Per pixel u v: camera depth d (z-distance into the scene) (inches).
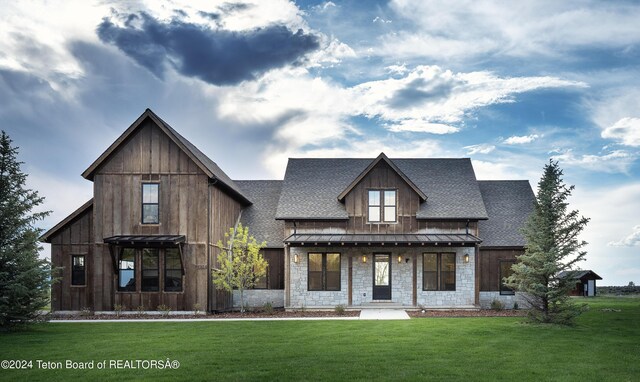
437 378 464.4
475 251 1080.2
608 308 1088.8
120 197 1037.8
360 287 1080.2
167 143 1039.0
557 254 767.1
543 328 748.6
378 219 1111.0
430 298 1074.1
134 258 1024.9
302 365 511.2
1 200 761.0
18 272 756.0
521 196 1274.6
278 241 1208.8
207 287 1010.1
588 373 484.1
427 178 1219.9
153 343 634.2
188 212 1024.9
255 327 773.9
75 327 798.5
